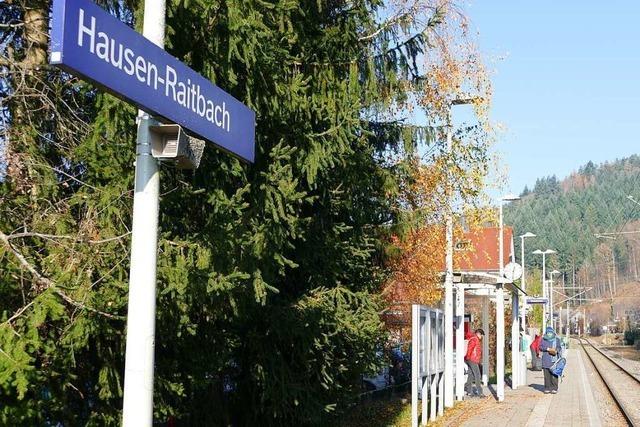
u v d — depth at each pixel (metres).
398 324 17.53
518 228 142.12
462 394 19.88
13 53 7.25
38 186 6.55
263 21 7.62
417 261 16.27
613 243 123.06
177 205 7.20
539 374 31.92
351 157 10.09
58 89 7.12
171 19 6.70
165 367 7.15
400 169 13.80
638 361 51.94
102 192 6.33
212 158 7.40
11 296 5.83
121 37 3.60
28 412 5.62
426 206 15.30
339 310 10.11
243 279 6.81
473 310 32.94
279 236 7.58
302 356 9.73
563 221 140.38
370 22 11.66
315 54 9.77
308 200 8.22
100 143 6.54
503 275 20.75
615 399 21.20
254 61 7.13
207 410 9.77
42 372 5.69
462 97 15.16
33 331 5.39
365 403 16.39
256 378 9.63
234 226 6.93
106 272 5.96
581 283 126.19
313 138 8.55
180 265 6.29
